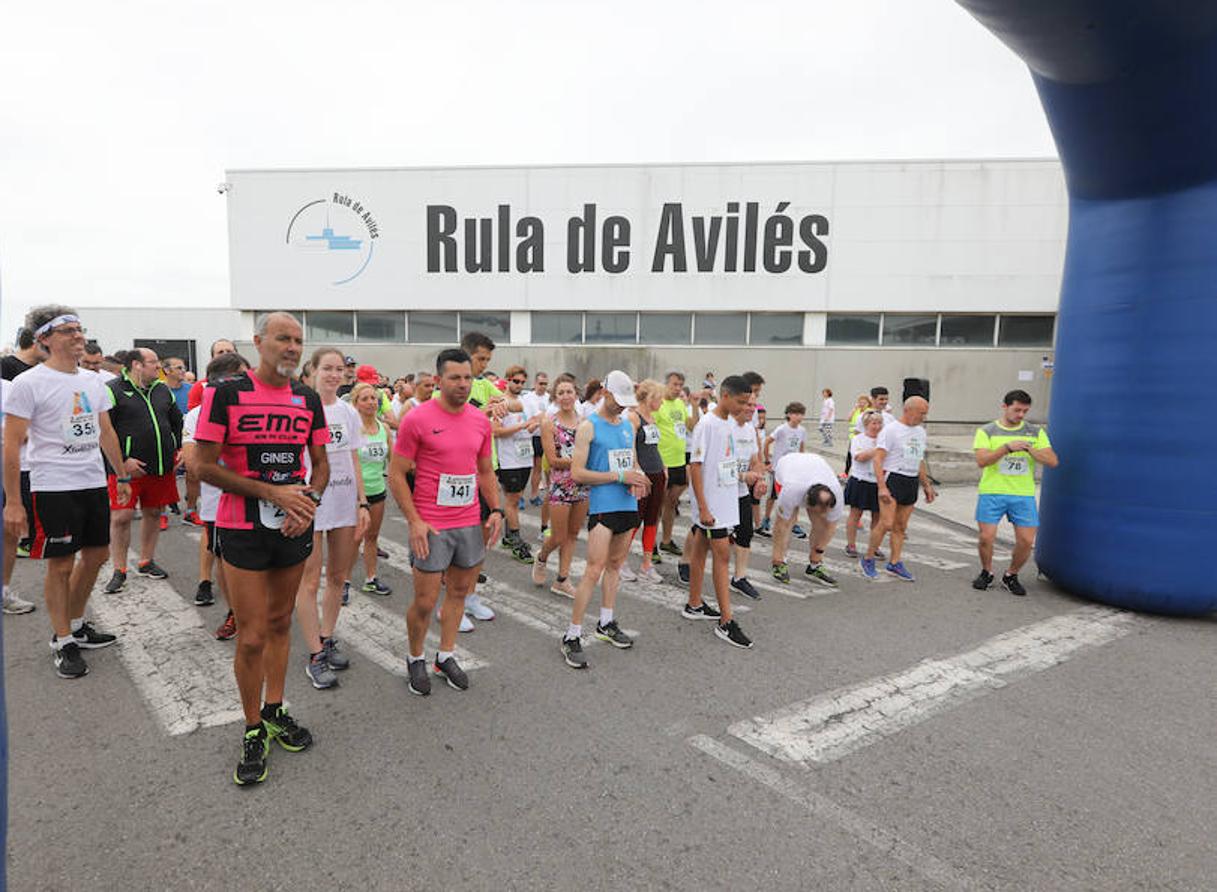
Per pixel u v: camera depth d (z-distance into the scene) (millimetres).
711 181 19328
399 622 4938
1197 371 4934
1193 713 3732
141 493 5691
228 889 2301
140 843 2514
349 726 3416
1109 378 5336
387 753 3168
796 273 19344
